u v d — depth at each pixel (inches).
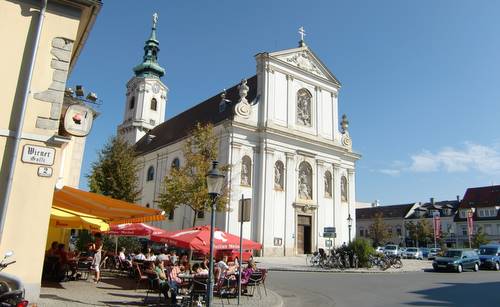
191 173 1182.3
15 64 380.8
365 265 1090.1
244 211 503.2
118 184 1312.7
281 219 1391.5
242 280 544.4
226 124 1363.2
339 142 1653.5
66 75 401.1
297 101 1547.7
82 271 697.0
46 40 398.3
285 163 1444.4
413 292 631.2
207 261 629.3
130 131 2208.4
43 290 510.6
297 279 799.1
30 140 378.0
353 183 1683.1
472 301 546.9
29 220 367.9
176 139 1657.2
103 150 1364.4
